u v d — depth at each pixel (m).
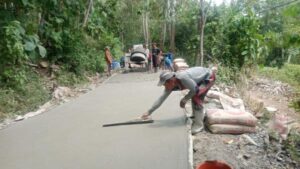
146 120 7.29
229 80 13.02
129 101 9.80
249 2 17.97
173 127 6.86
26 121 8.04
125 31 31.81
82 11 16.61
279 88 15.25
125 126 7.14
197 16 25.48
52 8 13.84
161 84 7.05
